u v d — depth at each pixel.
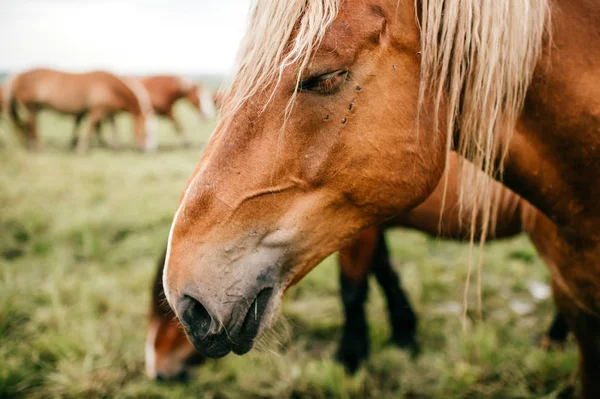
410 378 2.35
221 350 1.03
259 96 0.90
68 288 3.21
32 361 2.46
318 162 0.92
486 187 1.07
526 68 0.94
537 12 0.93
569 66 0.97
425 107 0.94
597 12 1.00
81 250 3.95
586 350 1.51
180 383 2.32
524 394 2.16
